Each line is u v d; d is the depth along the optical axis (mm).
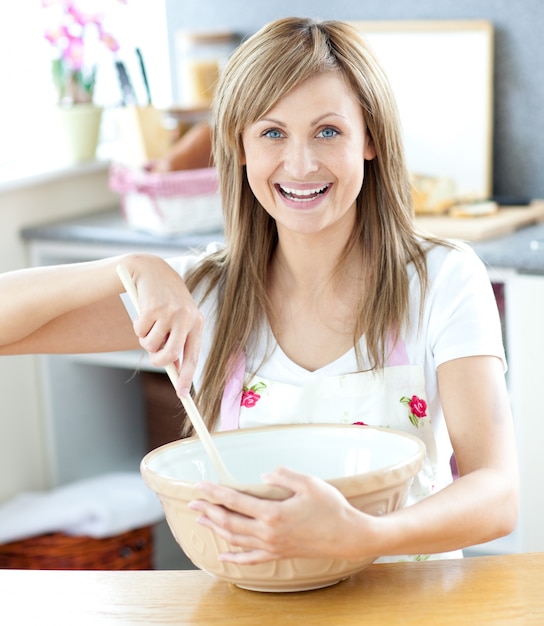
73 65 3408
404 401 1639
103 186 3600
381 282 1658
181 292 1464
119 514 3055
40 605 1290
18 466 3350
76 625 1235
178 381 1408
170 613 1253
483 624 1192
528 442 2635
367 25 3264
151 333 1433
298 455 1460
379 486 1216
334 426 1455
